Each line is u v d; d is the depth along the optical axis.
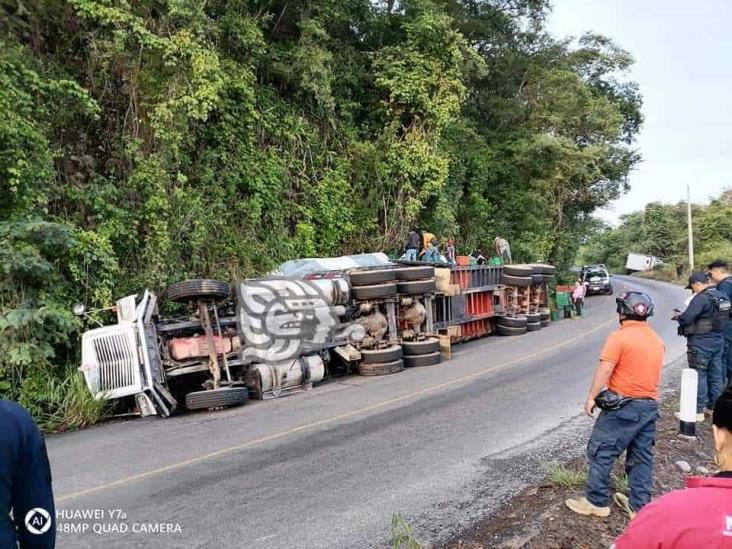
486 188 26.73
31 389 8.32
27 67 9.73
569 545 4.13
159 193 11.13
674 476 5.48
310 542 4.31
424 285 13.02
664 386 9.34
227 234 13.48
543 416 7.82
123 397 8.97
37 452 2.06
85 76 11.06
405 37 20.31
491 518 4.66
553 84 28.30
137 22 10.74
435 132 19.44
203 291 8.99
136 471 6.00
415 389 9.85
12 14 9.91
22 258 8.54
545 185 27.42
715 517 1.60
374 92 19.62
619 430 4.46
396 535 4.38
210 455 6.48
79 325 9.09
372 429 7.37
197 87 11.56
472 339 16.77
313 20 16.39
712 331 7.33
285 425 7.73
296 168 16.19
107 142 11.31
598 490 4.55
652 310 4.52
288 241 15.22
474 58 20.03
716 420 1.90
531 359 12.55
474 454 6.29
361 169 18.14
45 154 9.57
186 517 4.80
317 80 16.27
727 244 51.22
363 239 18.22
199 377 9.99
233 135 14.05
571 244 31.45
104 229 10.38
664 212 63.97
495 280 17.50
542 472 5.71
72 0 10.09
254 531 4.51
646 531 1.69
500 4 28.02
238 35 14.17
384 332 12.22
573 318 21.81
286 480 5.61
